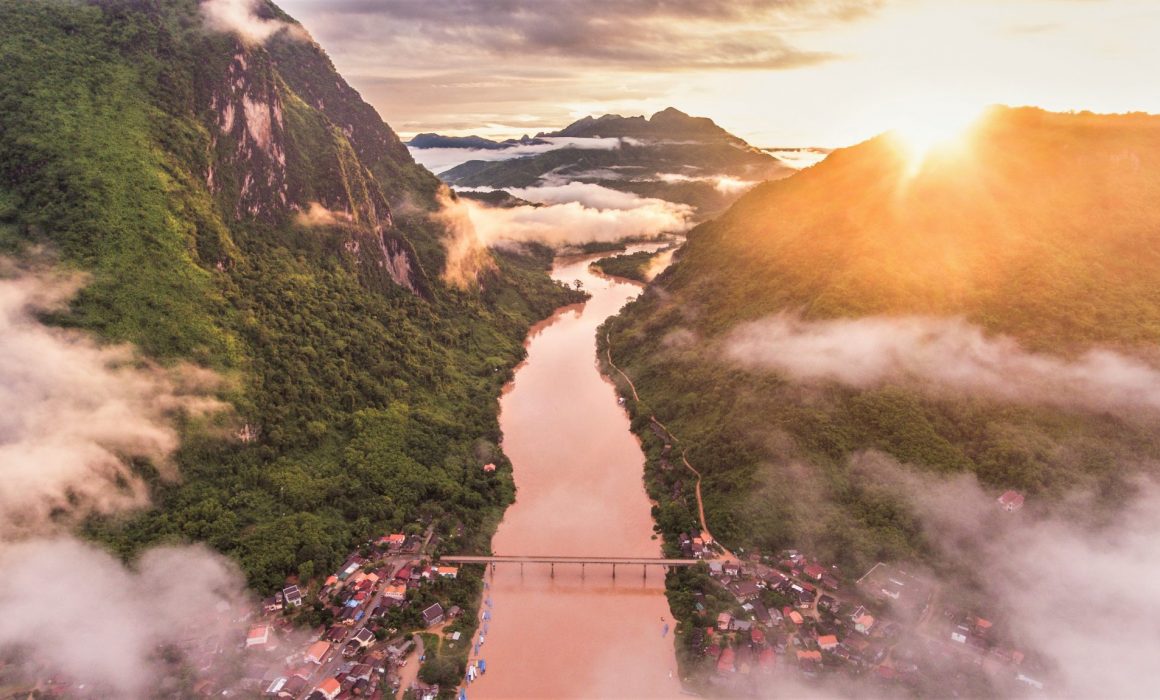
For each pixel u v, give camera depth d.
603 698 127.75
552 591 155.12
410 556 159.12
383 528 165.25
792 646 135.25
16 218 168.75
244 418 169.50
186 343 169.38
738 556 159.62
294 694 121.56
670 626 145.25
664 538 170.00
